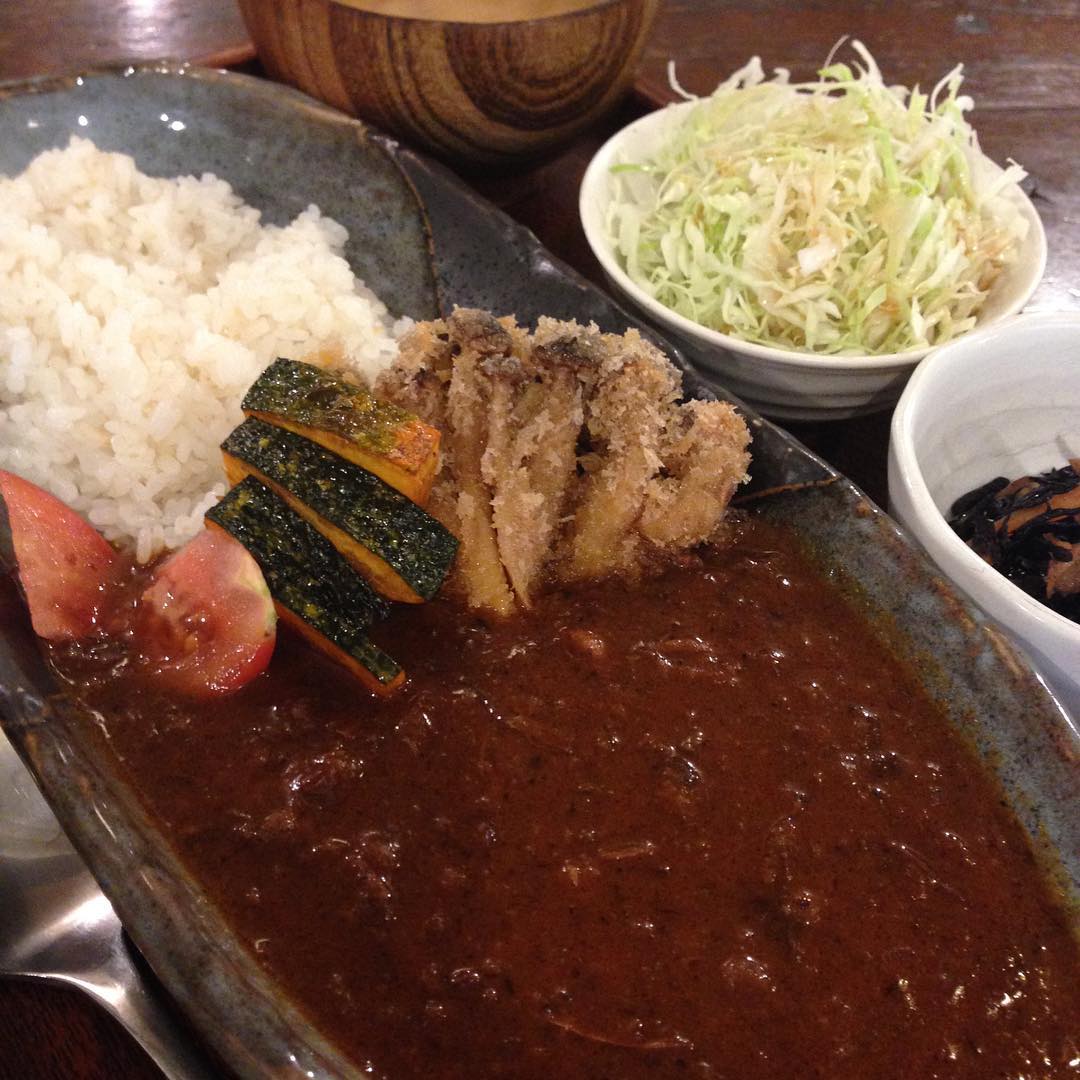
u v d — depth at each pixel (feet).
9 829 0.86
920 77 1.50
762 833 0.82
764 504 0.99
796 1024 0.76
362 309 1.14
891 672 0.90
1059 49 1.57
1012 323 0.99
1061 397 1.02
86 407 1.06
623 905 0.80
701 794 0.84
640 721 0.87
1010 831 0.83
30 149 1.23
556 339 0.96
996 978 0.78
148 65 1.24
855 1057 0.75
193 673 0.89
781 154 1.15
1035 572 0.96
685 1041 0.75
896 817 0.83
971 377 0.98
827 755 0.86
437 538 0.93
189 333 1.10
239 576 0.90
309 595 0.90
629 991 0.77
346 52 1.14
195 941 0.74
